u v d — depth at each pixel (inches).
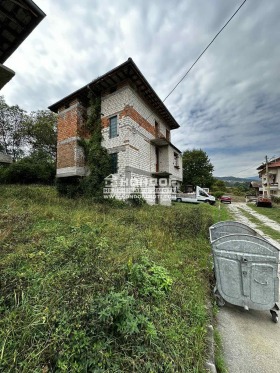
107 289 82.0
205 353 71.6
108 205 346.9
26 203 260.1
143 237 177.5
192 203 674.2
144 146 463.8
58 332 61.1
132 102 413.4
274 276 95.6
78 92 442.6
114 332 63.6
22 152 879.7
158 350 60.5
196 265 144.5
